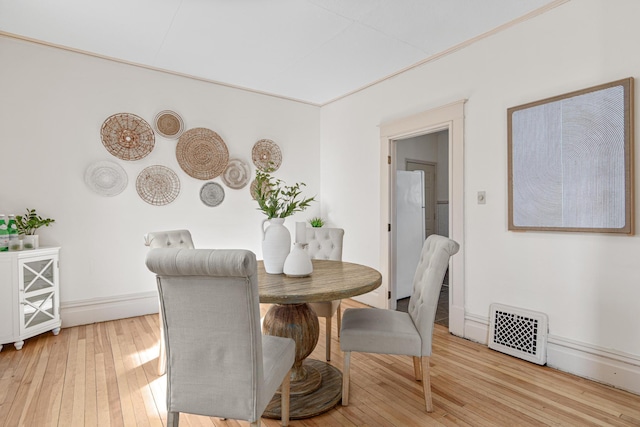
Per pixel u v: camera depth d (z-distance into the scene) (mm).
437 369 2234
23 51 2791
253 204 4023
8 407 1777
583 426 1629
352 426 1656
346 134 4168
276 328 2018
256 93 4070
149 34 2699
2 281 2430
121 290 3230
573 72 2166
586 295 2117
